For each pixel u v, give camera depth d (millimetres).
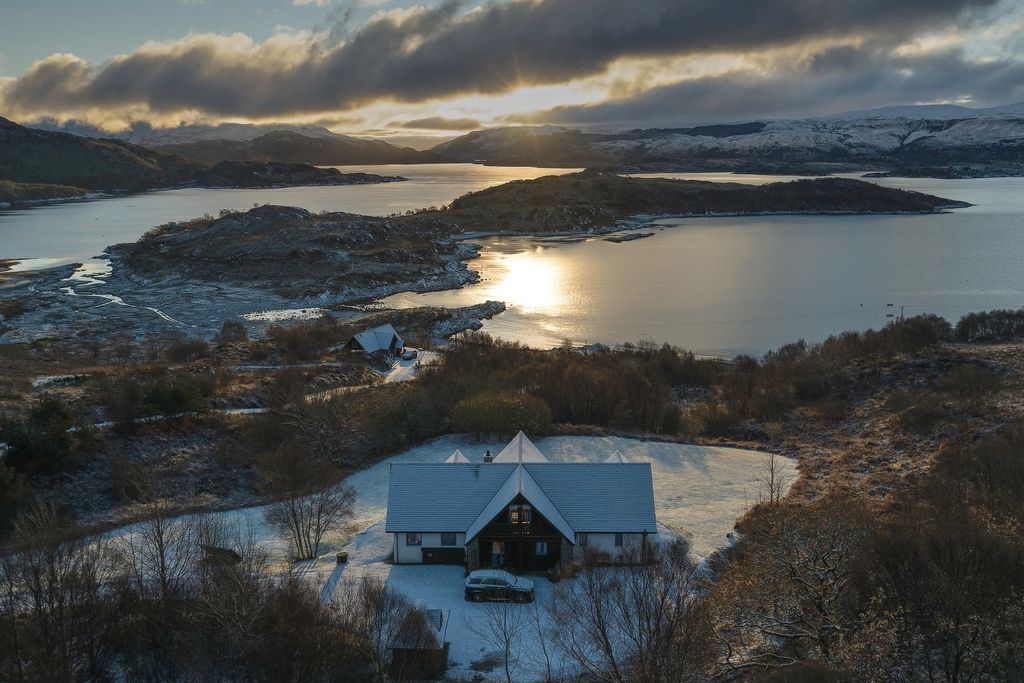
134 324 168375
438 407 99812
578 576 59531
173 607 47500
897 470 82750
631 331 163125
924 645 39906
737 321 169750
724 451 92312
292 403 96562
